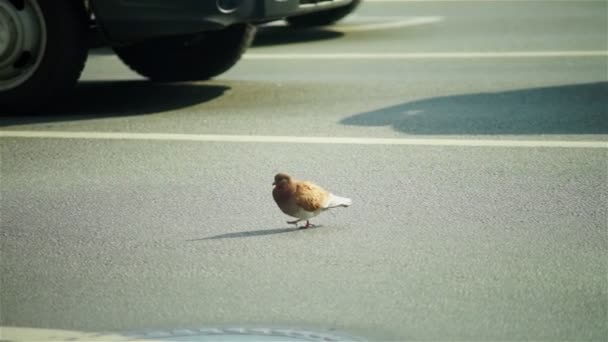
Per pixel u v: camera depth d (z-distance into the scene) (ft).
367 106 51.34
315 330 25.00
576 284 27.66
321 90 55.93
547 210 34.30
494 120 47.50
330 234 32.22
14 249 31.40
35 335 24.99
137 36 49.44
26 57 50.26
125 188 37.86
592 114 48.42
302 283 28.07
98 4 48.98
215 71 58.54
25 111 50.65
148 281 28.48
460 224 32.99
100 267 29.66
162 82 59.88
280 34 78.33
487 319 25.49
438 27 79.30
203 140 44.96
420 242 31.27
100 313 26.30
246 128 47.06
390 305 26.45
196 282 28.32
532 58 64.49
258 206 35.45
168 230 32.99
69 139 45.65
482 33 75.46
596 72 59.26
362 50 69.46
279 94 55.16
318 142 44.09
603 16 82.58
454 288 27.50
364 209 34.76
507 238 31.53
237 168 40.29
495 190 36.68
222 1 48.65
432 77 59.00
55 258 30.50
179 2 48.65
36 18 49.49
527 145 42.86
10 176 39.88
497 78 58.18
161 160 41.75
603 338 24.35
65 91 50.21
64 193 37.40
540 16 83.51
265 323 25.46
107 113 51.21
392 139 44.32
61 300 27.22
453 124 46.88
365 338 24.50
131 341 24.54
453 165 40.04
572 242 31.07
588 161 40.27
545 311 25.91
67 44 49.62
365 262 29.60
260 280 28.37
